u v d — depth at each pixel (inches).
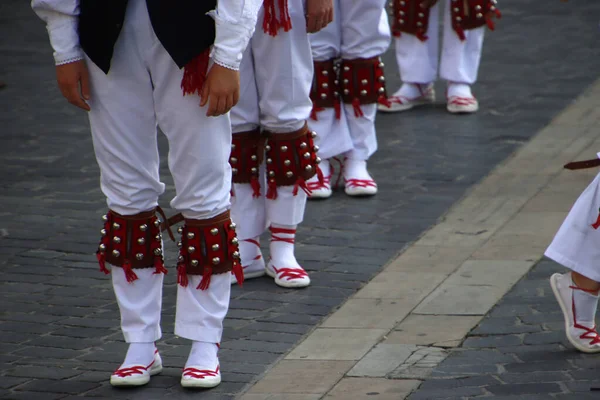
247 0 270.5
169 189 510.6
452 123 605.6
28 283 398.9
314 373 315.3
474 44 622.2
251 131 386.0
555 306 356.2
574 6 885.2
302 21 367.2
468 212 464.1
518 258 403.5
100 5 277.9
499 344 328.8
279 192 387.2
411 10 623.2
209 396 302.7
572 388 292.7
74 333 352.5
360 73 480.7
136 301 306.0
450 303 365.4
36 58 786.2
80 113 650.8
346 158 500.1
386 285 387.2
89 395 304.3
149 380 313.1
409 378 306.5
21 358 332.2
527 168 519.2
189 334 305.0
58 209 486.0
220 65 272.8
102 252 303.1
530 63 719.7
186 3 272.8
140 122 290.2
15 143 589.9
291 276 390.0
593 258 309.4
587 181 492.7
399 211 470.9
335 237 441.7
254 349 336.5
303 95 376.5
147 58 281.3
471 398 289.7
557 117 602.2
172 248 432.1
